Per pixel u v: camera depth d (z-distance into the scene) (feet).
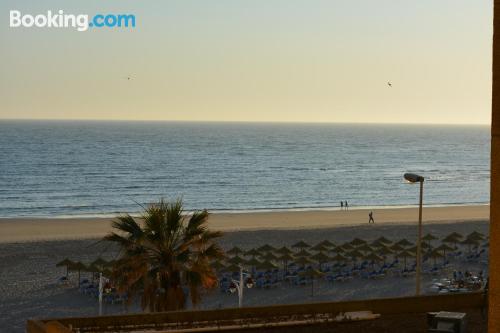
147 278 73.31
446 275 154.10
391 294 136.87
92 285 135.64
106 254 183.21
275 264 148.87
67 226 251.39
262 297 133.28
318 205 360.28
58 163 566.36
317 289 140.36
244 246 195.42
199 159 634.84
